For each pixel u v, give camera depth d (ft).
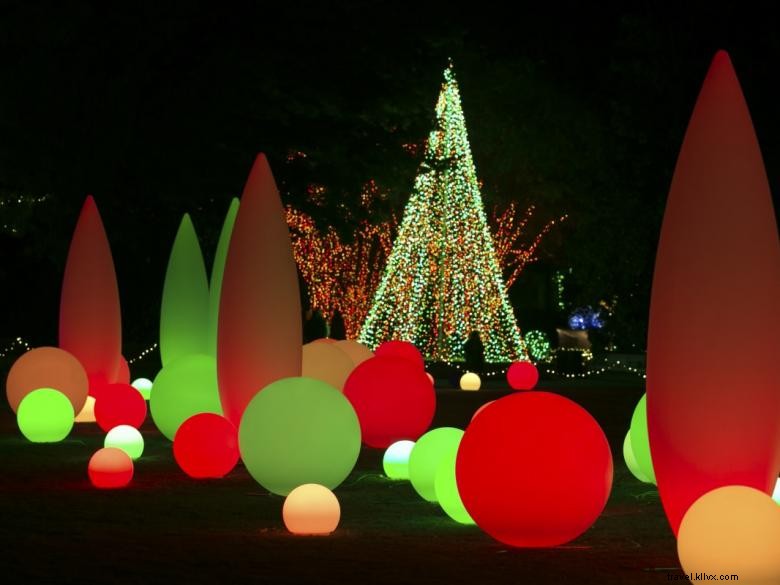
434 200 119.55
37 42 92.27
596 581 26.13
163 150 98.12
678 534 24.91
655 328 28.91
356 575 26.66
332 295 149.38
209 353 69.46
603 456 29.60
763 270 28.19
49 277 137.39
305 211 106.73
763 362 27.86
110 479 41.55
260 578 26.27
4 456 50.98
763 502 24.27
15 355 131.64
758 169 28.94
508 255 164.76
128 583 25.70
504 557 28.96
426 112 109.81
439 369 118.21
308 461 37.55
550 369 122.93
